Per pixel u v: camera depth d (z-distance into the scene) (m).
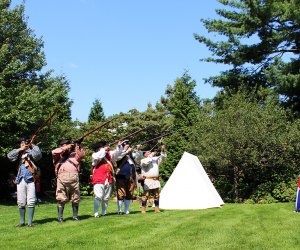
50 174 26.98
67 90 23.66
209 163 19.33
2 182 24.48
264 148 18.58
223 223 9.11
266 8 24.97
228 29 26.30
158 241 7.12
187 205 13.34
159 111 38.59
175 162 26.95
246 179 20.02
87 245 6.84
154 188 11.37
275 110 19.70
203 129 20.50
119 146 10.98
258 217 10.19
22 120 19.80
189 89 38.97
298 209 11.59
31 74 23.19
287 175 18.64
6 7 23.03
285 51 27.09
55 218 10.30
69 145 9.62
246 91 24.44
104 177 10.54
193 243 6.98
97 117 44.12
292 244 6.96
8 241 7.18
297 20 23.31
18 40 22.52
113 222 9.18
